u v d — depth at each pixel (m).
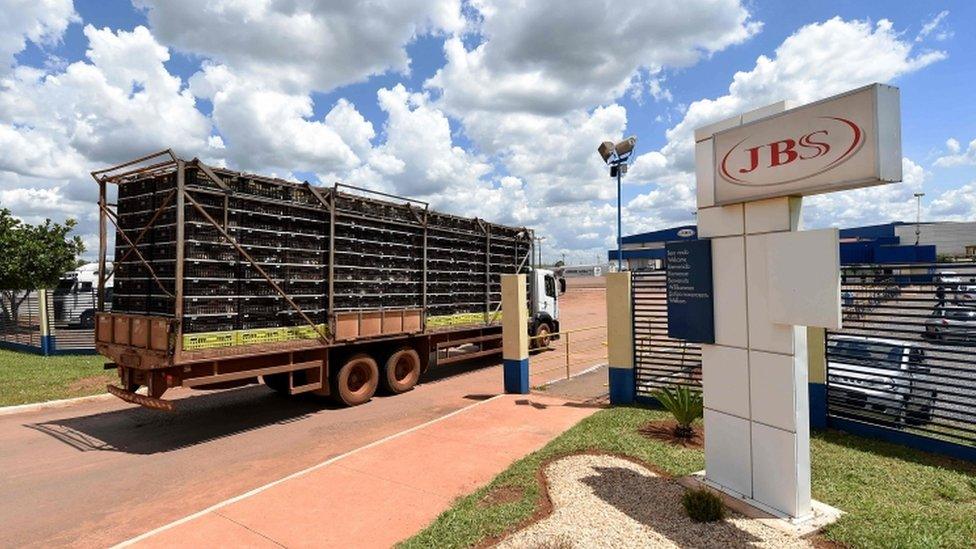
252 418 9.13
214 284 7.82
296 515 4.97
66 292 17.36
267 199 8.52
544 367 13.54
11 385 11.36
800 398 4.60
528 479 5.56
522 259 15.71
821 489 5.18
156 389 7.56
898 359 7.63
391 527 4.73
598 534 4.26
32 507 5.55
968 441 6.14
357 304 10.16
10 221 21.06
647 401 8.77
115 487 6.09
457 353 13.74
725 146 5.11
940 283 6.11
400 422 8.74
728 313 5.14
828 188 4.29
